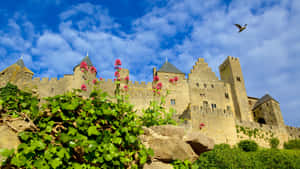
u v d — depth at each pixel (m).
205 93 43.12
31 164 3.57
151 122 5.67
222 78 53.31
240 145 30.05
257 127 35.38
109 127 4.60
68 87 35.75
